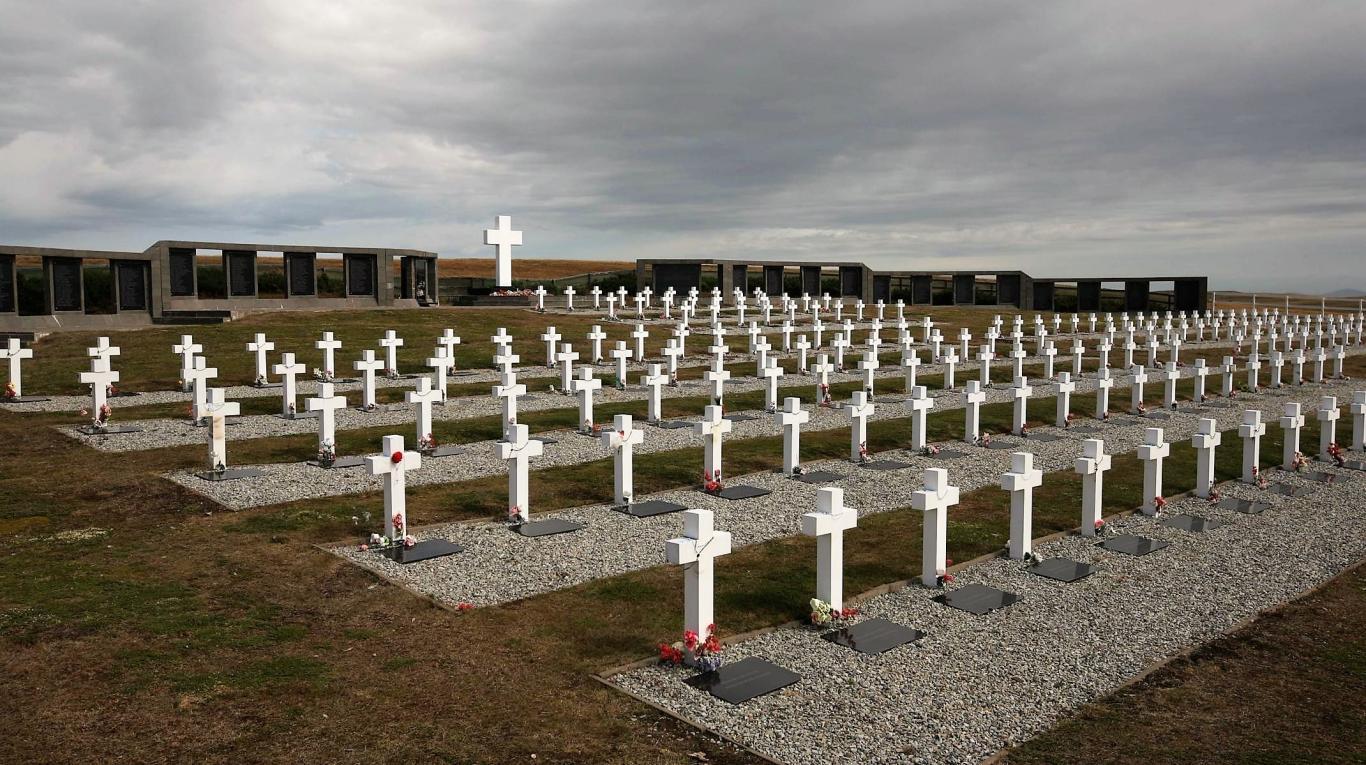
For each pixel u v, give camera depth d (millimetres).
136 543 13648
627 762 8078
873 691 9672
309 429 23000
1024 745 8594
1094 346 47656
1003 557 14562
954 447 23438
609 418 25641
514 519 15461
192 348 27953
